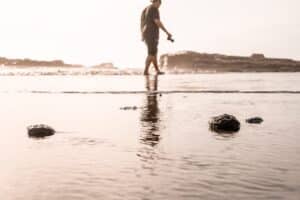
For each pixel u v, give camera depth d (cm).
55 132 502
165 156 369
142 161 351
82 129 523
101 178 301
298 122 568
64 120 605
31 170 324
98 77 1755
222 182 288
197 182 289
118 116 641
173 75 1811
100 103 825
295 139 443
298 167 325
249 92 1017
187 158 361
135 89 1127
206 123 565
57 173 315
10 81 1508
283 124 552
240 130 508
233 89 1095
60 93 1043
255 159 354
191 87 1166
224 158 359
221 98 903
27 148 410
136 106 770
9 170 325
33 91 1090
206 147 407
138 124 559
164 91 1061
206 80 1462
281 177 298
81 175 309
